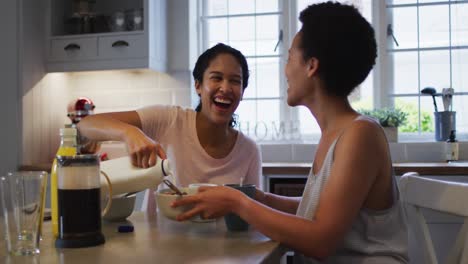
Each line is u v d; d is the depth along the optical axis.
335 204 0.90
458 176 2.08
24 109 2.70
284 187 2.20
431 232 2.04
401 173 2.11
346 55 1.02
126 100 2.94
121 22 2.74
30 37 2.72
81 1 2.83
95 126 1.26
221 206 0.94
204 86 1.54
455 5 2.76
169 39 2.89
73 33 2.87
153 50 2.68
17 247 0.80
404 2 2.83
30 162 2.74
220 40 3.05
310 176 1.13
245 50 3.03
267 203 1.25
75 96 3.00
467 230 0.98
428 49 2.79
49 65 2.80
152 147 1.05
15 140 2.68
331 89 1.06
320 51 1.03
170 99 2.88
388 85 2.84
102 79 2.97
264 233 0.91
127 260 0.75
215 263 0.73
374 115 2.65
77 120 2.72
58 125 2.98
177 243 0.88
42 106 2.84
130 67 2.65
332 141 1.07
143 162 1.05
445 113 2.58
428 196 1.09
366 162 0.94
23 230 0.81
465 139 2.71
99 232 0.88
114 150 2.77
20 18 2.67
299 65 1.08
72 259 0.76
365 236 1.01
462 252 0.98
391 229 1.02
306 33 1.06
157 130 1.57
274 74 2.98
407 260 1.03
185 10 2.87
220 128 1.55
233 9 3.04
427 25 2.80
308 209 1.03
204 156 1.53
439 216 2.03
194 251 0.81
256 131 2.92
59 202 0.85
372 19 2.86
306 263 1.08
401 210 1.06
